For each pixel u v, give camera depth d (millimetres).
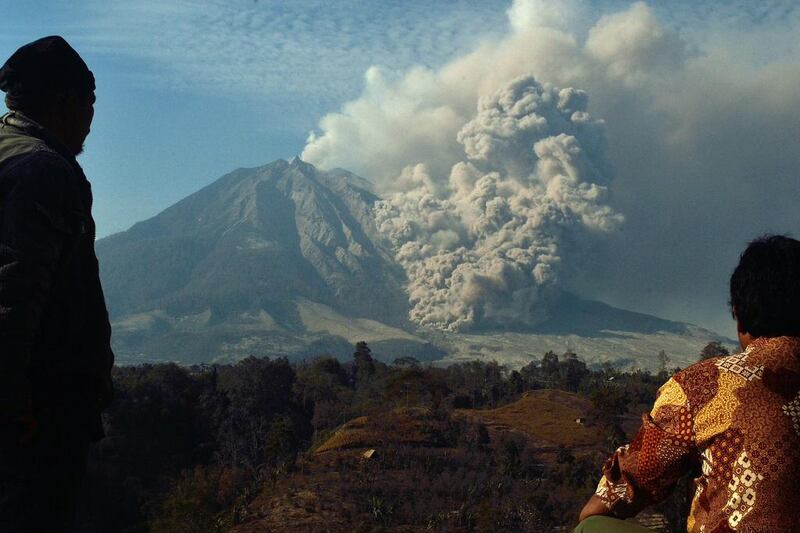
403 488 62406
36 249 2666
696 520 2504
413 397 95562
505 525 55500
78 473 2924
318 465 68750
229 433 83375
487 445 79750
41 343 2818
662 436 2514
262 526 53812
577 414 98250
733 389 2467
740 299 2654
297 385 105562
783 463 2344
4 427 2705
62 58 3211
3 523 2686
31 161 2795
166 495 60844
